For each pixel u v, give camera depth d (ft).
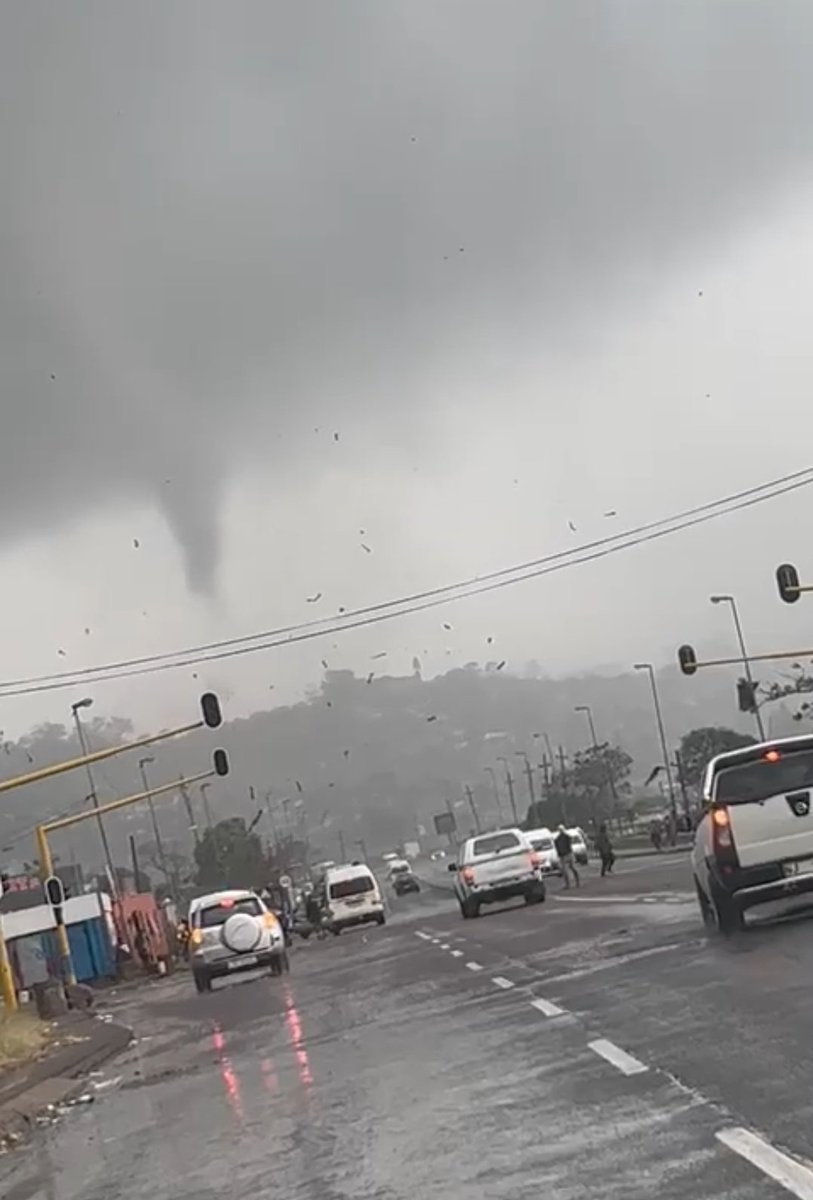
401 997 68.95
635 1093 34.30
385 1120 37.09
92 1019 107.14
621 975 58.08
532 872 134.21
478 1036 49.08
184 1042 71.31
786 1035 37.81
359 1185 30.35
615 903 109.29
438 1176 29.86
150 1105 50.47
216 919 110.52
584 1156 29.25
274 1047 58.95
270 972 111.04
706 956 58.59
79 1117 52.08
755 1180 25.46
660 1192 25.72
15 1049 82.43
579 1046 42.47
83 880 316.19
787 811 62.64
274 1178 32.71
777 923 67.00
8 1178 41.16
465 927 119.85
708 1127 29.78
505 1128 33.30
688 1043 39.42
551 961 70.95
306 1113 40.57
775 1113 29.94
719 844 62.69
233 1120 42.27
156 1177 35.88
